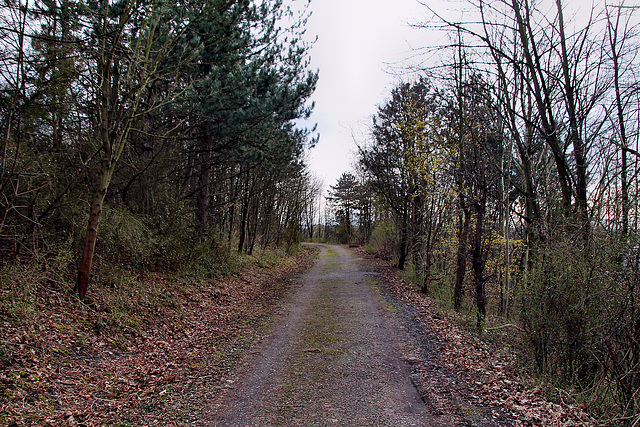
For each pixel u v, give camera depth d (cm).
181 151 1300
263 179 2234
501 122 1008
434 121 1305
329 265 2569
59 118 860
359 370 640
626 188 630
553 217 798
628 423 482
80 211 904
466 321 1006
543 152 948
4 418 391
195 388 559
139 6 784
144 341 736
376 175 2075
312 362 681
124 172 1204
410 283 1670
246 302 1233
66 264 806
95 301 788
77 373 542
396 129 1794
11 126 748
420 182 1479
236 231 2661
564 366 652
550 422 450
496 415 471
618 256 596
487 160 1076
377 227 3356
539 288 690
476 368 645
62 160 916
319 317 1035
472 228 1202
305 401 521
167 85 1142
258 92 1285
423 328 906
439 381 587
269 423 458
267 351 743
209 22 1052
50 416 422
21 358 514
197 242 1423
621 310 572
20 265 727
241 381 593
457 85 971
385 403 513
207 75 1138
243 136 1282
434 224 1505
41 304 682
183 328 867
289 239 3178
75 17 830
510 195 1203
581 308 620
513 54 898
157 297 967
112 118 863
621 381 546
